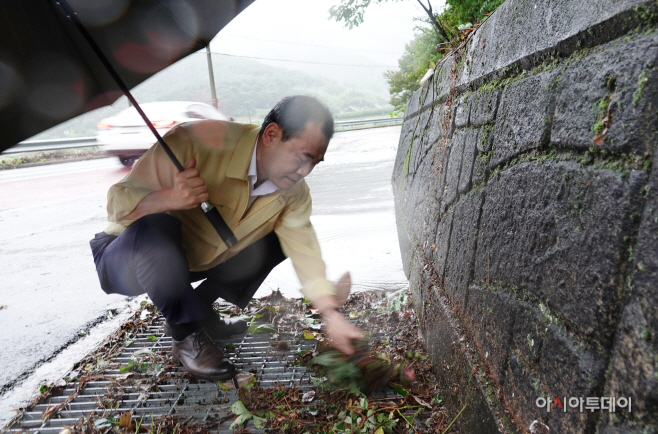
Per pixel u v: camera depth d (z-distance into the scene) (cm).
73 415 203
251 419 193
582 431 94
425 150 356
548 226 118
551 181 119
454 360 182
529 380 121
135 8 179
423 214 314
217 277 251
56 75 169
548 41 131
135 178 206
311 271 223
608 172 94
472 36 244
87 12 171
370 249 421
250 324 282
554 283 111
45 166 1534
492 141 174
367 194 684
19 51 157
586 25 109
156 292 206
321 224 523
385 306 300
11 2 154
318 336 264
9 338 294
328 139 193
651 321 77
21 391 229
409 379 208
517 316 133
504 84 171
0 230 615
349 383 204
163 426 189
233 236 217
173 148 205
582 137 105
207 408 201
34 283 400
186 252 236
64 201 826
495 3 472
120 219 207
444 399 193
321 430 182
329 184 807
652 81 84
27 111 163
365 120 3628
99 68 184
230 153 206
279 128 193
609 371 88
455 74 275
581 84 109
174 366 235
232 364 217
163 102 1073
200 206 219
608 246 91
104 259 221
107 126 1054
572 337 103
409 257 337
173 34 192
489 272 158
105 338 280
